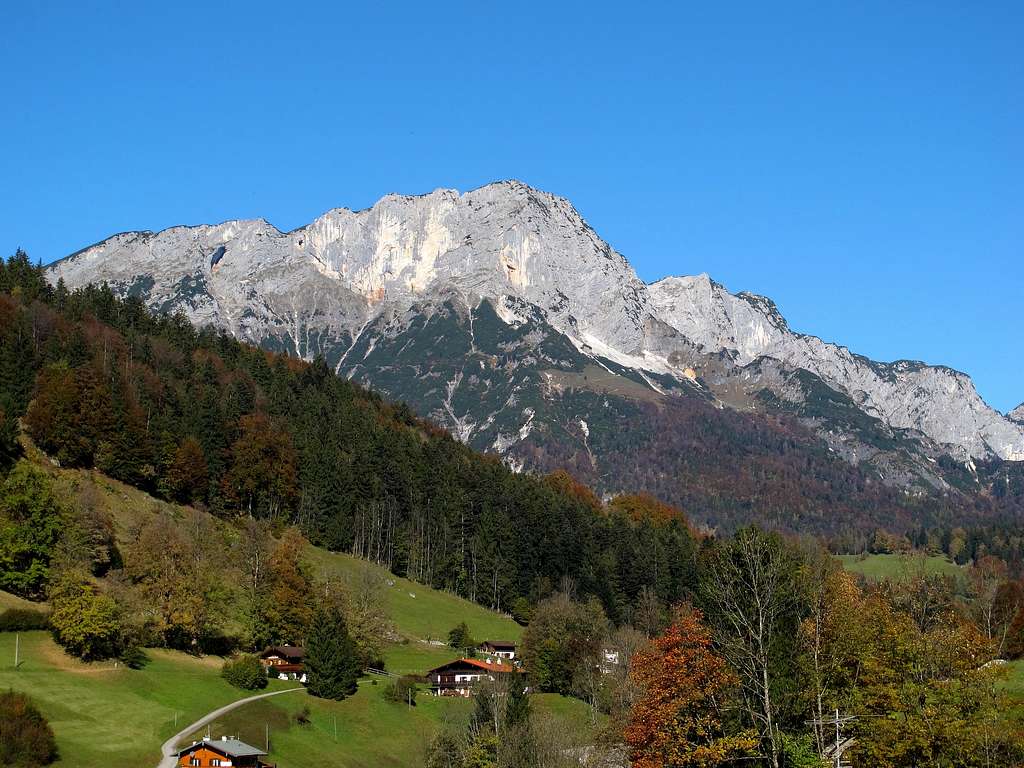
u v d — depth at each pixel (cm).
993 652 6981
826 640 6234
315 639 13375
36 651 11438
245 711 11575
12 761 8719
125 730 10188
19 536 12825
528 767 9394
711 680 6419
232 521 19650
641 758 6762
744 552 5809
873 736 6200
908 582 11750
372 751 11750
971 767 6097
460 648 17738
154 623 13325
